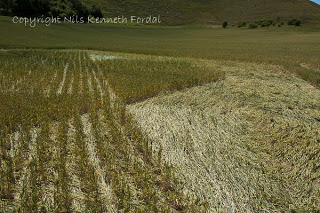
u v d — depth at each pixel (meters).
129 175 5.16
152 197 4.39
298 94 10.91
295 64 18.94
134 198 4.53
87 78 12.88
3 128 6.52
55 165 5.32
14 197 4.45
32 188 4.56
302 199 4.64
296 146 6.15
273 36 59.66
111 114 7.78
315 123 7.73
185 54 25.41
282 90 11.48
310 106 9.42
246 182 5.04
